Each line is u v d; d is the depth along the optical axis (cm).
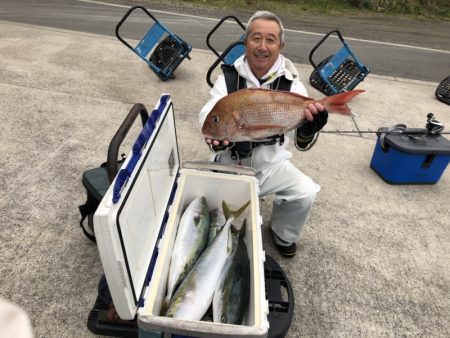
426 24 1288
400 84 592
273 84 208
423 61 785
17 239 220
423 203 306
